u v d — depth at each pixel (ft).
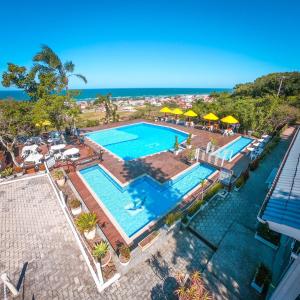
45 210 31.94
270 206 15.61
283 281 15.23
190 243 25.43
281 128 81.92
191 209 29.04
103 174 45.14
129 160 51.65
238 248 24.32
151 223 29.19
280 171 21.80
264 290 19.21
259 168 46.14
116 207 33.96
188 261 22.93
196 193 36.58
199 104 111.75
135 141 72.74
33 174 43.32
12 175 42.24
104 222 28.94
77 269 21.88
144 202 35.40
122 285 20.21
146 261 22.90
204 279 20.67
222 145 63.05
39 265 22.39
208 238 26.03
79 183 39.96
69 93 57.52
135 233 27.07
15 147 61.52
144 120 104.99
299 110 77.97
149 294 19.42
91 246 24.26
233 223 28.66
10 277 21.03
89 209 31.83
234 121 69.51
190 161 49.96
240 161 50.37
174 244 25.23
